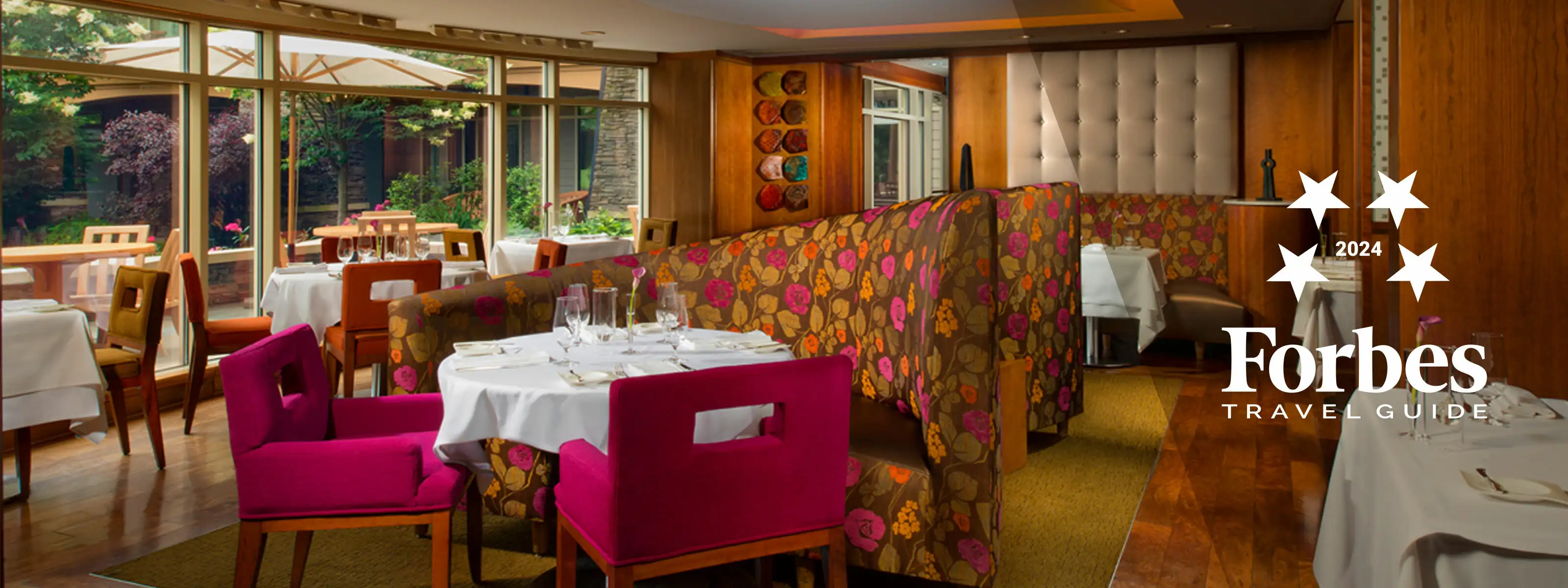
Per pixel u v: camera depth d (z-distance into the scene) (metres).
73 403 3.46
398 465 2.17
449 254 6.39
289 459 2.14
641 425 1.81
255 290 5.94
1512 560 0.92
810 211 8.12
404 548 2.88
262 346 2.23
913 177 7.49
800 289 3.38
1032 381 3.33
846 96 7.76
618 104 8.52
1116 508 3.01
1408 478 0.92
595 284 3.52
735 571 2.69
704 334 2.89
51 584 2.65
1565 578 0.91
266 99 5.93
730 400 1.89
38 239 4.87
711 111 8.36
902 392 2.86
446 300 3.28
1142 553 2.66
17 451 3.37
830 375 2.00
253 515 2.15
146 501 3.38
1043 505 3.05
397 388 3.24
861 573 2.69
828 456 2.02
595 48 8.16
